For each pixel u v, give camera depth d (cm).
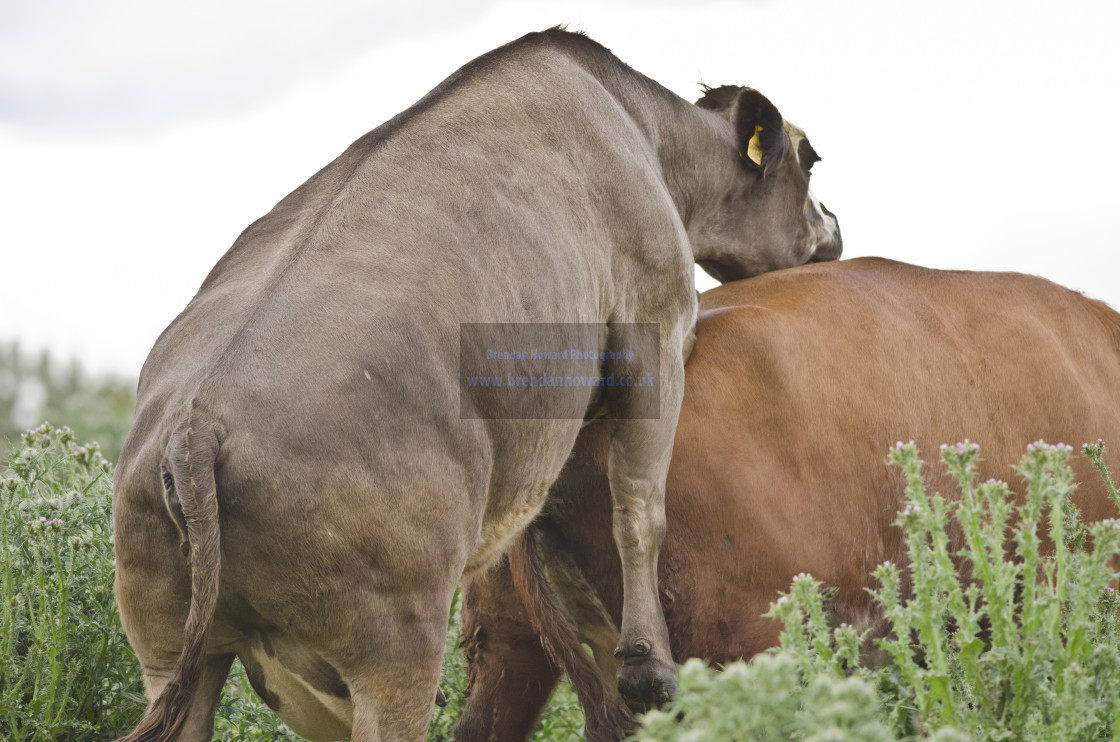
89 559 1035
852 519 1130
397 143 903
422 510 754
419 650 757
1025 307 1313
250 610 745
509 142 949
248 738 1114
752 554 1078
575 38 1115
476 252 851
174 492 705
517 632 1150
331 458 717
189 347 773
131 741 689
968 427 1209
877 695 755
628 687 992
